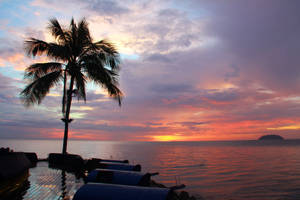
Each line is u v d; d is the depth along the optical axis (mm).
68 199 5977
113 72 14938
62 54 13273
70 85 14125
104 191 4438
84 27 14375
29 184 7715
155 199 4137
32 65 13281
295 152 70625
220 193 16656
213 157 54750
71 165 12508
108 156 54750
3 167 6422
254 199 14930
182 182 21125
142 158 51312
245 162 40969
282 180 21984
